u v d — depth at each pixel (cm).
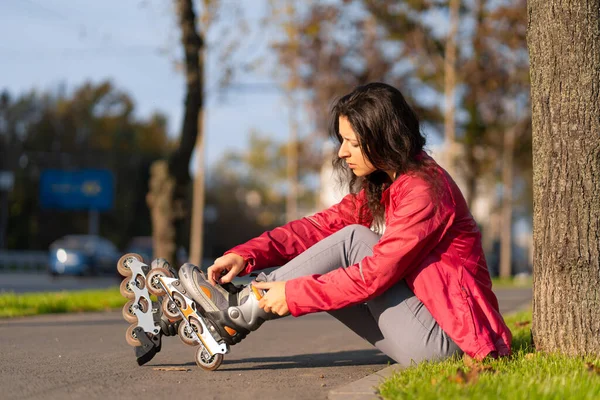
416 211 337
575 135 391
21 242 4541
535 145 408
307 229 385
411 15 2453
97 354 449
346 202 390
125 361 420
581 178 390
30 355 443
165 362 416
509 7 2358
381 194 373
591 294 389
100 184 4188
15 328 605
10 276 2581
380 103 348
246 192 6378
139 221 5025
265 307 351
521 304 1062
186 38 1329
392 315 353
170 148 5262
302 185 4828
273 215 6112
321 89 2436
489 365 335
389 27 2461
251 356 456
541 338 402
